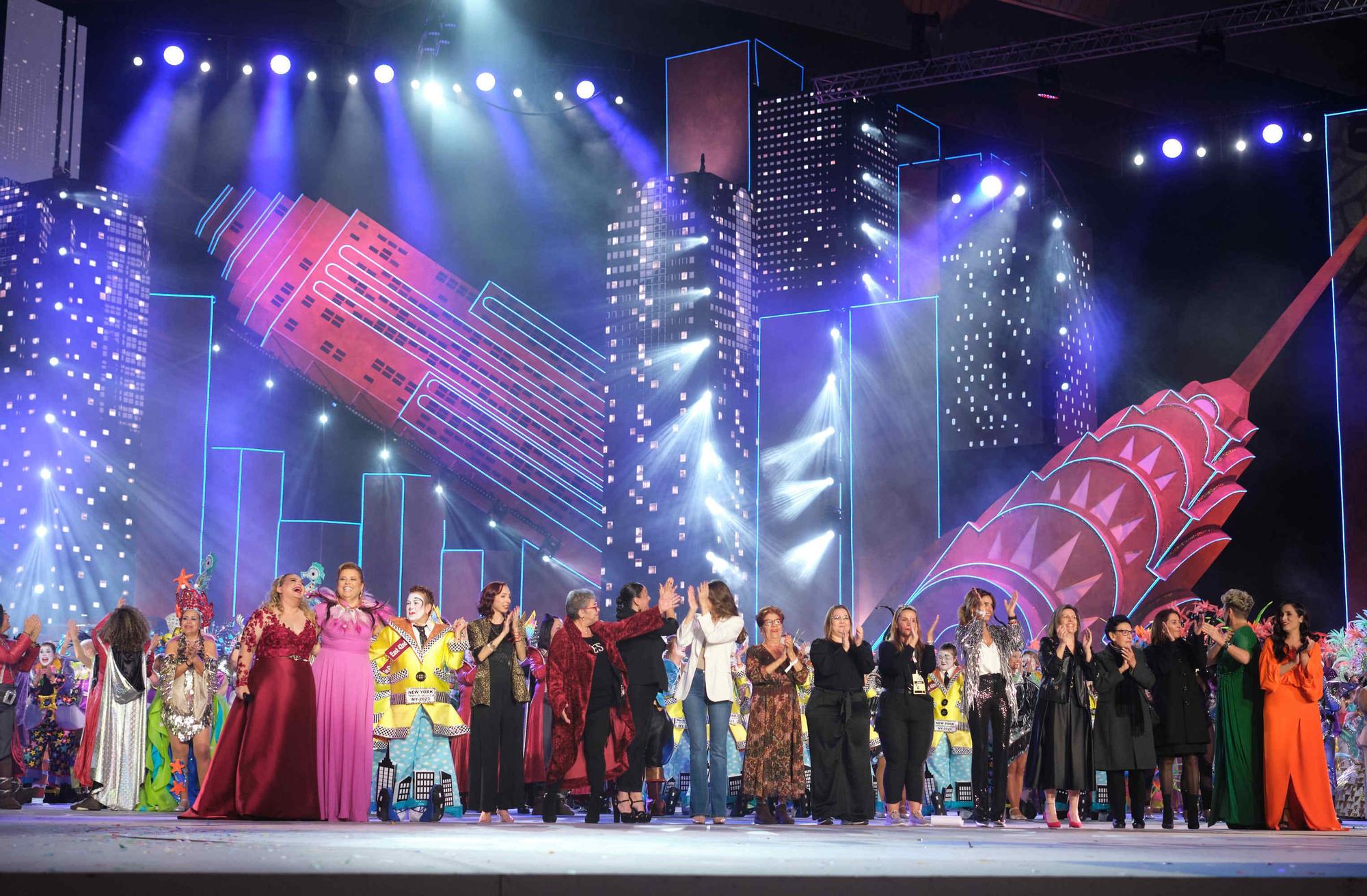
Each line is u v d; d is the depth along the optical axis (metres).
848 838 6.79
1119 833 8.54
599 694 9.55
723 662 10.02
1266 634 11.33
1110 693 10.38
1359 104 32.16
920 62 32.06
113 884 3.68
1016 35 35.34
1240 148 33.25
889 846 5.79
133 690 11.03
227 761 8.66
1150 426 36.56
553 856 4.70
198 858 4.41
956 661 12.46
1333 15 29.95
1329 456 33.59
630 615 10.05
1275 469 34.22
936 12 30.94
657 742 11.52
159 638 11.76
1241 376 34.66
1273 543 34.38
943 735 12.33
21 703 11.23
